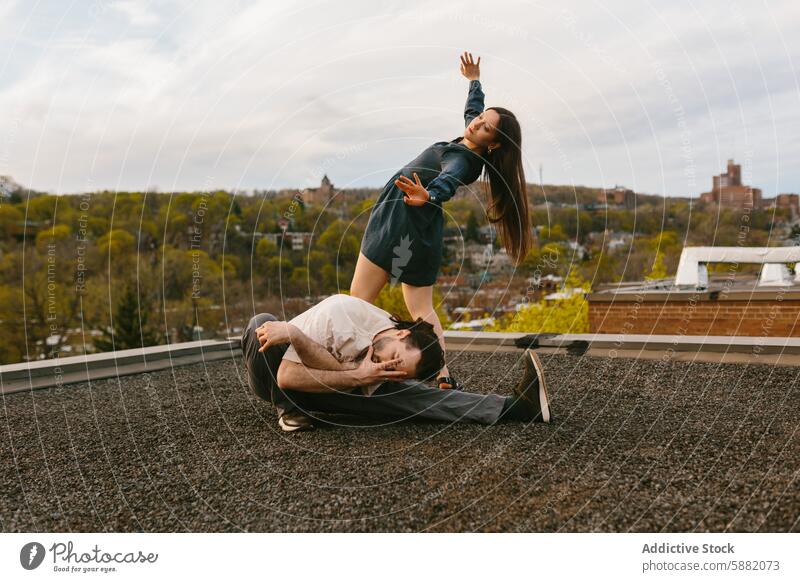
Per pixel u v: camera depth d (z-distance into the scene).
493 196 3.90
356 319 3.09
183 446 3.01
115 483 2.57
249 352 3.16
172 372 5.12
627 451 2.67
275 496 2.35
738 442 2.76
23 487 2.57
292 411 3.19
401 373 3.03
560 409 3.44
